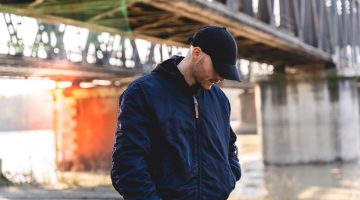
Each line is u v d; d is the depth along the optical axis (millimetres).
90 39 25062
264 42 22203
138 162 2391
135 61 30375
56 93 35406
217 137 2650
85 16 13758
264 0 20625
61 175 24422
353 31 37250
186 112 2535
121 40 28281
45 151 54781
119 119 2498
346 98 34531
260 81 35875
